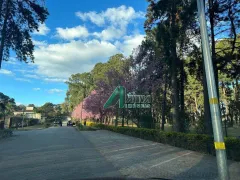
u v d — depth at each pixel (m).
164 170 7.58
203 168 7.76
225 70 15.79
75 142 16.02
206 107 12.89
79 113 66.50
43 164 8.46
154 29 18.84
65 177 6.68
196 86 40.81
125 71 26.22
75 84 76.31
